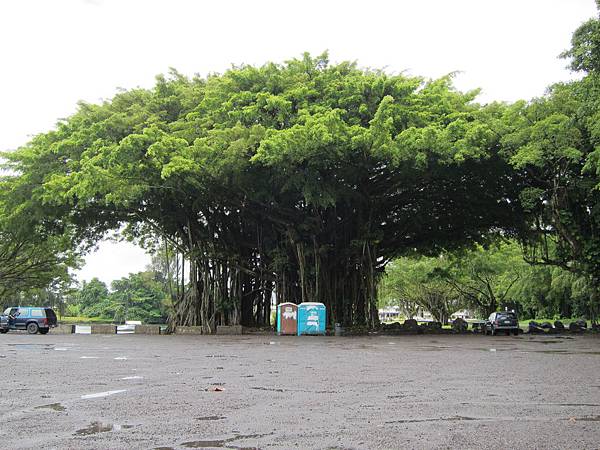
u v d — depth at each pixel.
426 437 6.82
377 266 44.97
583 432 7.08
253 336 34.28
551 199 34.91
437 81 36.88
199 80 40.00
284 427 7.36
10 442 6.61
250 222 40.88
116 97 39.12
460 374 13.11
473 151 29.97
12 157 39.34
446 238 46.25
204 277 40.06
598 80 23.66
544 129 29.64
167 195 37.75
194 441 6.65
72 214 41.38
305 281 37.56
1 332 40.41
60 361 16.61
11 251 54.19
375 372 13.57
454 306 82.00
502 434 6.97
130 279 80.81
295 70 35.66
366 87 33.66
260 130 30.73
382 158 30.91
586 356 18.41
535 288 66.19
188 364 15.70
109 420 7.80
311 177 32.03
